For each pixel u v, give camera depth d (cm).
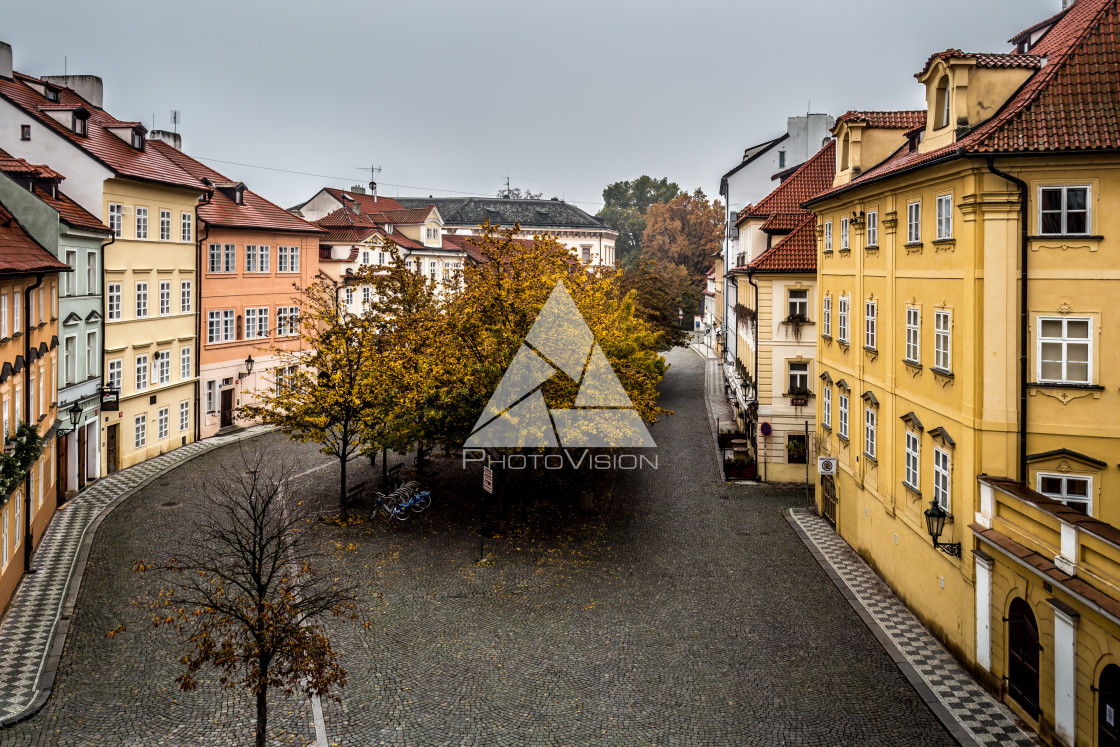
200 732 1511
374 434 2866
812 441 3475
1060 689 1423
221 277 4322
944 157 1695
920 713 1595
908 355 2094
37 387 2516
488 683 1712
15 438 2106
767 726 1546
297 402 2967
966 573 1752
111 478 3347
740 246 4553
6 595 2019
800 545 2652
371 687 1694
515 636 1941
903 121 2622
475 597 2180
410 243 7019
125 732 1505
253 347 4612
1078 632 1377
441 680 1725
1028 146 1590
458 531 2775
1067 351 1647
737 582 2306
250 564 1471
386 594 2195
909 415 2055
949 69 1800
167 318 3853
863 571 2398
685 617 2056
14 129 3303
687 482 3491
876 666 1794
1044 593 1477
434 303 3791
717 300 7362
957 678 1728
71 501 3005
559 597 2184
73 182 3303
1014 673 1594
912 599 2080
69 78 4266
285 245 4891
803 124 5412
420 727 1543
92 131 3594
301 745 1479
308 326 3200
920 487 2017
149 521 2761
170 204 3850
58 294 2881
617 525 2859
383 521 2872
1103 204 1608
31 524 2342
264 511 1752
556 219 11119
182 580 2219
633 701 1639
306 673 1359
